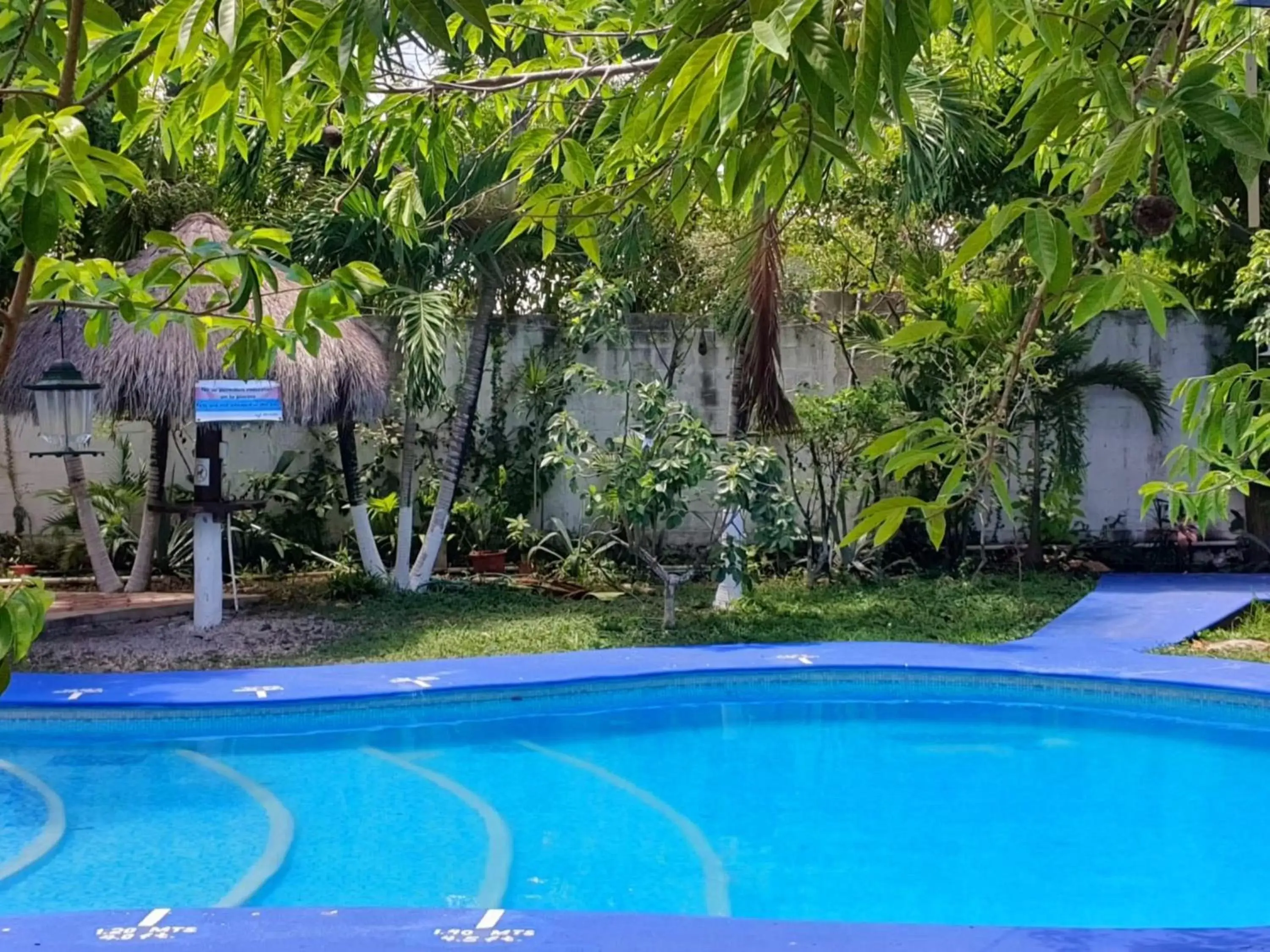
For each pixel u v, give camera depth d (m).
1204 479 2.35
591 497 9.60
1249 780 6.38
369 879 4.95
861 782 6.40
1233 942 3.40
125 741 7.04
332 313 2.04
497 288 11.34
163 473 10.88
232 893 4.73
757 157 1.64
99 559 10.88
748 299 9.98
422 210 3.20
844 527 12.08
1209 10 2.57
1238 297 10.58
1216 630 9.41
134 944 3.44
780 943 3.41
